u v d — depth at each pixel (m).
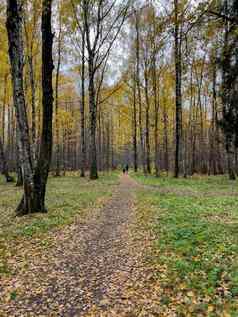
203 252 7.14
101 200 16.55
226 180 25.75
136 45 31.91
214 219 10.51
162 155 61.72
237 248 7.18
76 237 9.59
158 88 31.95
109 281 6.29
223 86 13.42
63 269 7.01
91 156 29.78
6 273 6.80
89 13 26.17
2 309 5.35
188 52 8.67
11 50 12.23
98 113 50.38
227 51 10.66
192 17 7.89
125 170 53.84
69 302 5.52
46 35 12.56
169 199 15.38
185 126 45.81
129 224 11.07
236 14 8.12
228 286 5.42
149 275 6.36
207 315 4.61
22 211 12.80
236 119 14.34
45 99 12.93
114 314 5.04
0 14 21.08
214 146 39.78
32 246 8.66
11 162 52.44
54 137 42.56
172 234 8.80
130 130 53.06
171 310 4.96
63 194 18.34
